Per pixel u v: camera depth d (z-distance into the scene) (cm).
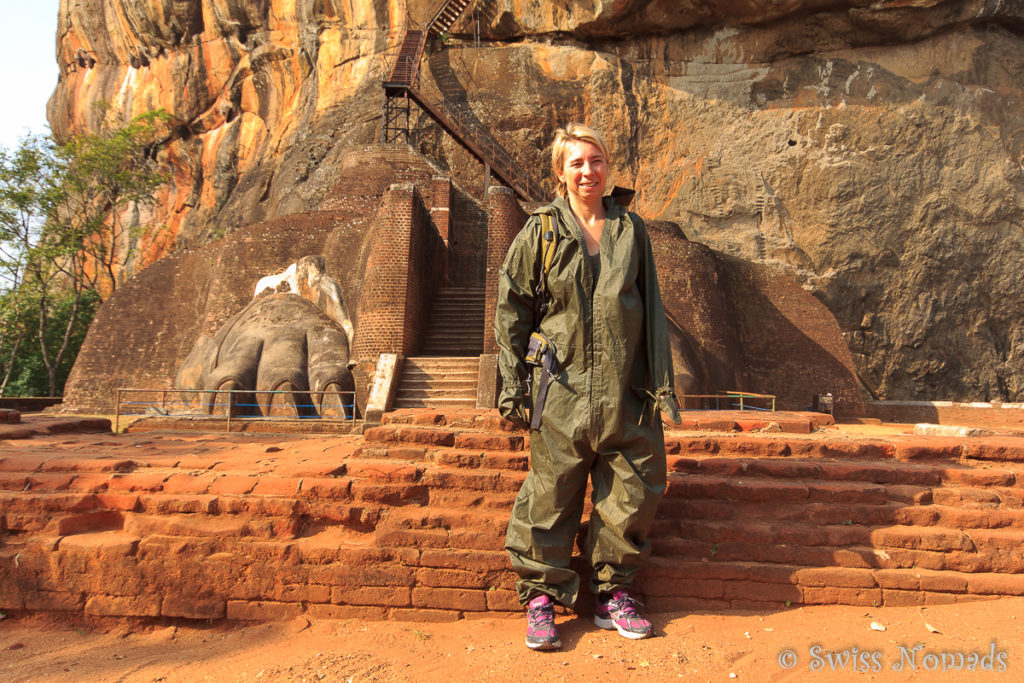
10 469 415
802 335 1988
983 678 274
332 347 1535
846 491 381
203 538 372
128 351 1919
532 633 308
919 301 2603
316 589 360
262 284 1791
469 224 2252
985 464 425
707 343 1777
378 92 3161
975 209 2605
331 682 280
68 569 370
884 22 2672
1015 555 353
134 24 3784
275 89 3631
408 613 353
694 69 2914
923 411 2080
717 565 354
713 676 278
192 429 1230
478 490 385
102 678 299
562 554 326
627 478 313
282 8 3512
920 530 364
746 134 2808
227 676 294
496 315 339
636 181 2884
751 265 2058
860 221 2638
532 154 2900
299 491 384
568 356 316
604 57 2941
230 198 3612
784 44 2850
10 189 2453
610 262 314
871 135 2688
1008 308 2611
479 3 3122
